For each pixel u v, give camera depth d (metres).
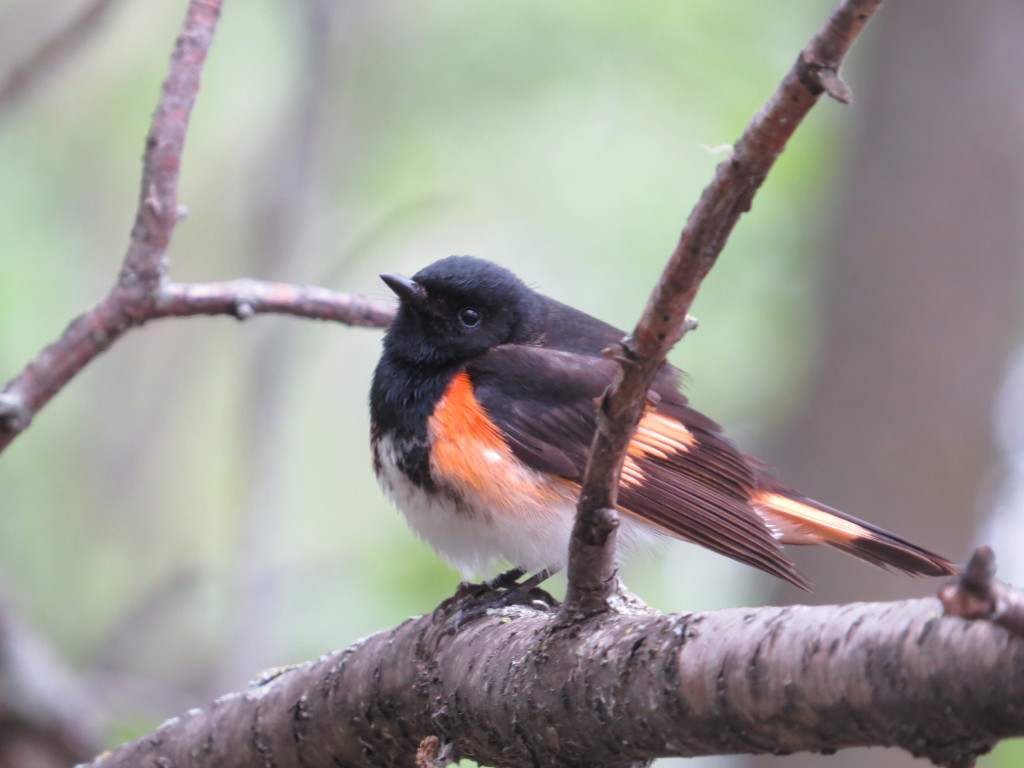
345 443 15.96
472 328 7.09
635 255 14.25
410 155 14.59
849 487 12.20
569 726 4.31
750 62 14.04
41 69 8.45
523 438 6.65
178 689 12.25
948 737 3.28
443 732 4.97
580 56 14.35
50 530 14.45
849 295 12.60
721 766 11.99
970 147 12.52
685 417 7.21
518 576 6.88
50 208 14.66
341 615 11.34
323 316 6.90
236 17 14.87
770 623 3.68
